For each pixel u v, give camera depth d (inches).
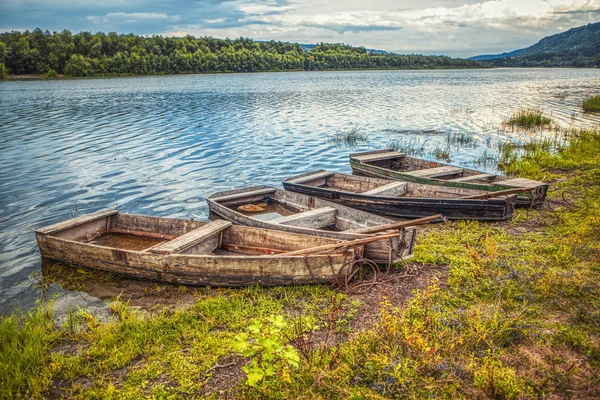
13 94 2183.8
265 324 246.5
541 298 258.2
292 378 194.5
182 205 543.2
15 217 496.1
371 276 306.8
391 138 968.9
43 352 228.2
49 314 276.2
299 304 270.8
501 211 409.4
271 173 693.9
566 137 903.7
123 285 317.1
